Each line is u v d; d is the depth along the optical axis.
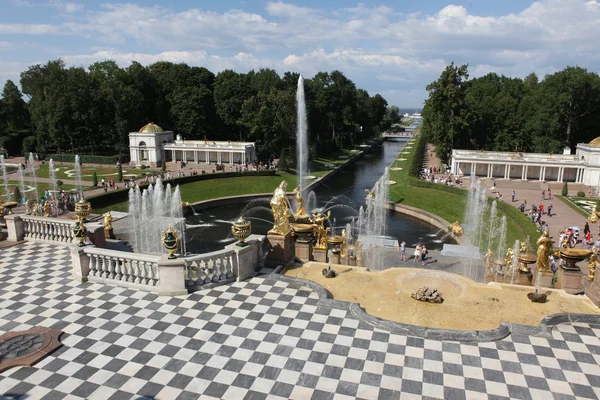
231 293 20.73
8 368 14.89
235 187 91.19
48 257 25.56
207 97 131.00
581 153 94.62
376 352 16.03
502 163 97.75
